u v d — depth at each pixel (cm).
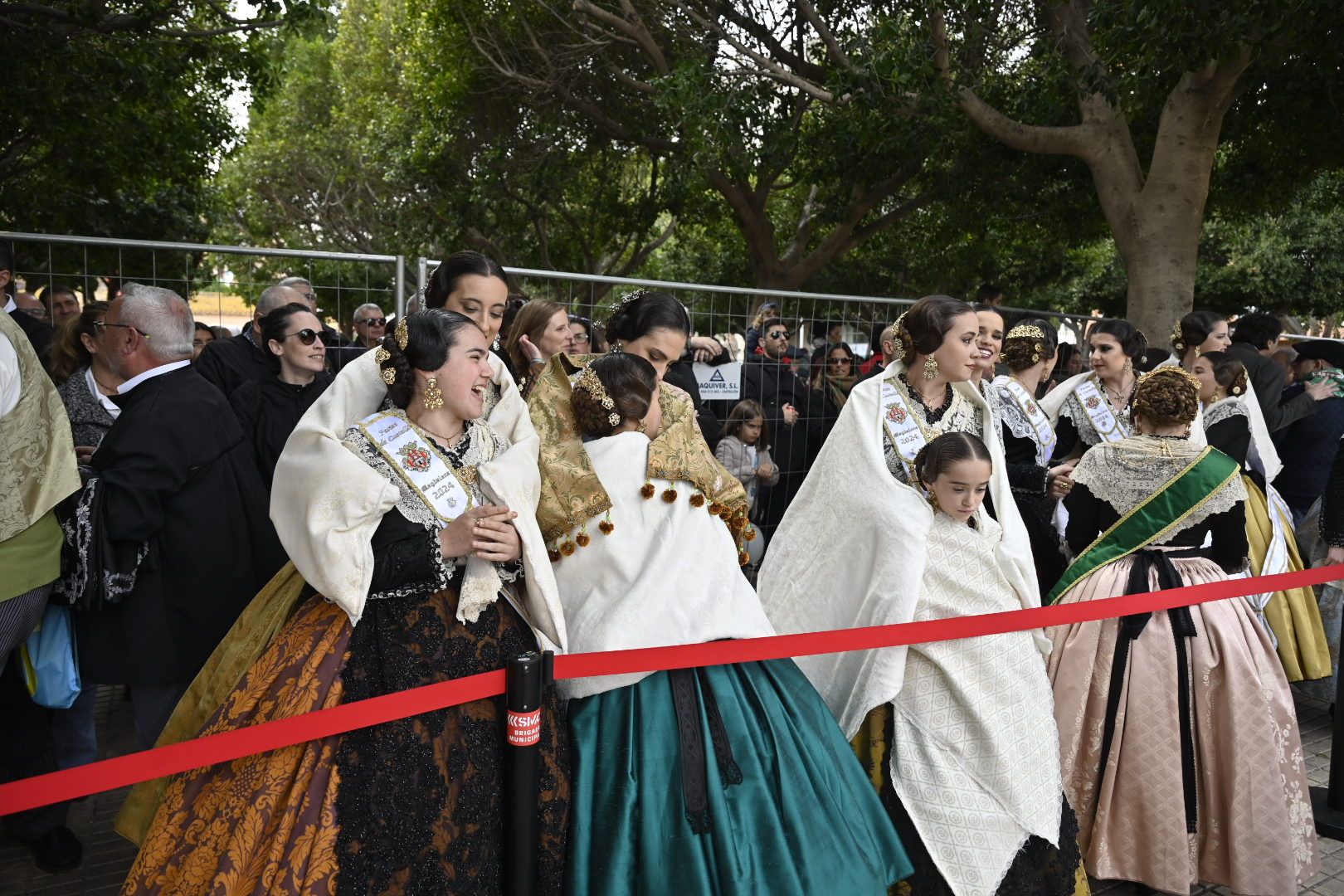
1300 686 501
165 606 289
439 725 218
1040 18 1000
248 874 203
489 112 1482
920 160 1194
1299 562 470
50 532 267
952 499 279
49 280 497
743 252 1856
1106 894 315
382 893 204
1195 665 303
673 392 285
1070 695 310
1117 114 883
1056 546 388
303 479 218
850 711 274
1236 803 297
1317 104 880
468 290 300
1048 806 267
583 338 423
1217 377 450
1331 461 538
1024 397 414
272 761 209
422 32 1438
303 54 2339
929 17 859
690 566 252
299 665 220
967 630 271
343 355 466
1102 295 2181
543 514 252
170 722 250
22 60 826
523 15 1319
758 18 1187
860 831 244
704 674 246
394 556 220
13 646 261
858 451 298
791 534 313
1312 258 2075
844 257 1892
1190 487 312
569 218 1644
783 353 530
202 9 1163
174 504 288
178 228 1495
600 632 240
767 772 239
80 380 332
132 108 1116
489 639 232
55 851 307
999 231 1463
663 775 230
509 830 220
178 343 298
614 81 1391
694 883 222
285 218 2547
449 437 238
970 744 268
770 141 1162
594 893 224
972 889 255
